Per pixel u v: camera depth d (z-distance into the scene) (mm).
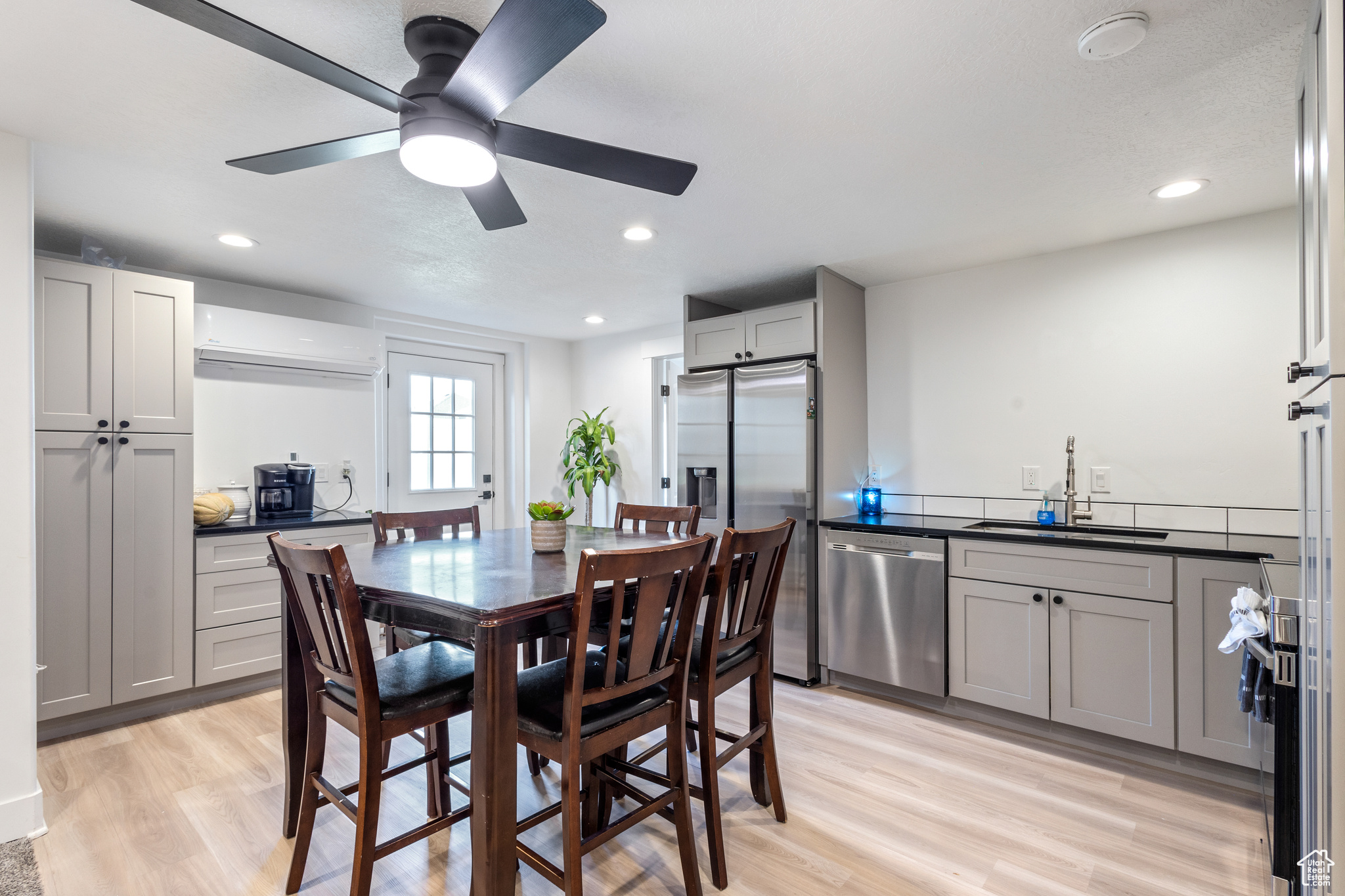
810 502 3316
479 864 1399
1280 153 2096
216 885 1743
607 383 5223
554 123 1905
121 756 2512
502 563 1978
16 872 1800
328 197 2432
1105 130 1950
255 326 3439
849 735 2715
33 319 2020
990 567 2760
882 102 1796
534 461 5211
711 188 2367
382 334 4039
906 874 1799
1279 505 2562
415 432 4676
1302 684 1385
